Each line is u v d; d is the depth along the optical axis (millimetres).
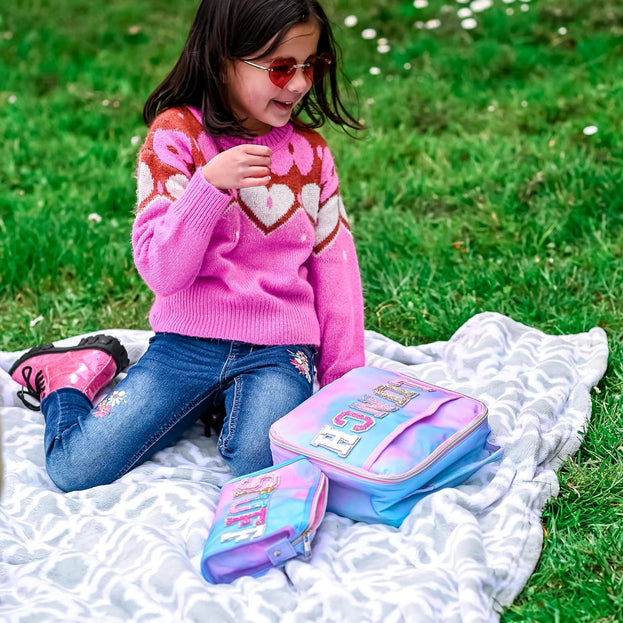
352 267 2750
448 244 3820
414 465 2168
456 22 6418
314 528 2094
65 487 2430
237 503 2174
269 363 2510
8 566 2090
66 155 4996
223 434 2451
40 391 2793
